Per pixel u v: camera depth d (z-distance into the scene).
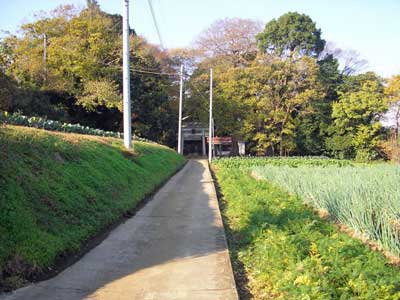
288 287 4.93
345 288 4.79
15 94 21.25
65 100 34.97
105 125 40.50
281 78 48.88
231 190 14.92
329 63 58.56
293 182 13.85
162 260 6.47
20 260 5.48
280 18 56.91
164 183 18.50
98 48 34.19
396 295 4.54
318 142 54.12
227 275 5.75
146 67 44.53
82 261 6.38
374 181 10.87
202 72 55.81
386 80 52.44
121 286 5.29
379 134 50.41
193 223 9.44
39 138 10.25
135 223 9.35
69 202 8.05
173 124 50.44
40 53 33.12
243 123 50.41
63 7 36.72
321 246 6.28
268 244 6.70
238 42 57.91
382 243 6.89
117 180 11.98
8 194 6.61
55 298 4.84
